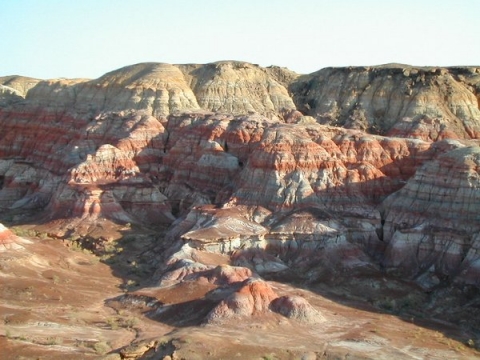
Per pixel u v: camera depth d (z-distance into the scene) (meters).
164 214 114.69
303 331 65.31
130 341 62.12
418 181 93.69
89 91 158.62
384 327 68.69
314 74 175.25
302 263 88.06
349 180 99.81
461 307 75.50
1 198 136.38
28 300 72.88
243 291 68.00
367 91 156.12
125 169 118.69
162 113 141.12
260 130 116.19
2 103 167.88
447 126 137.88
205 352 57.47
